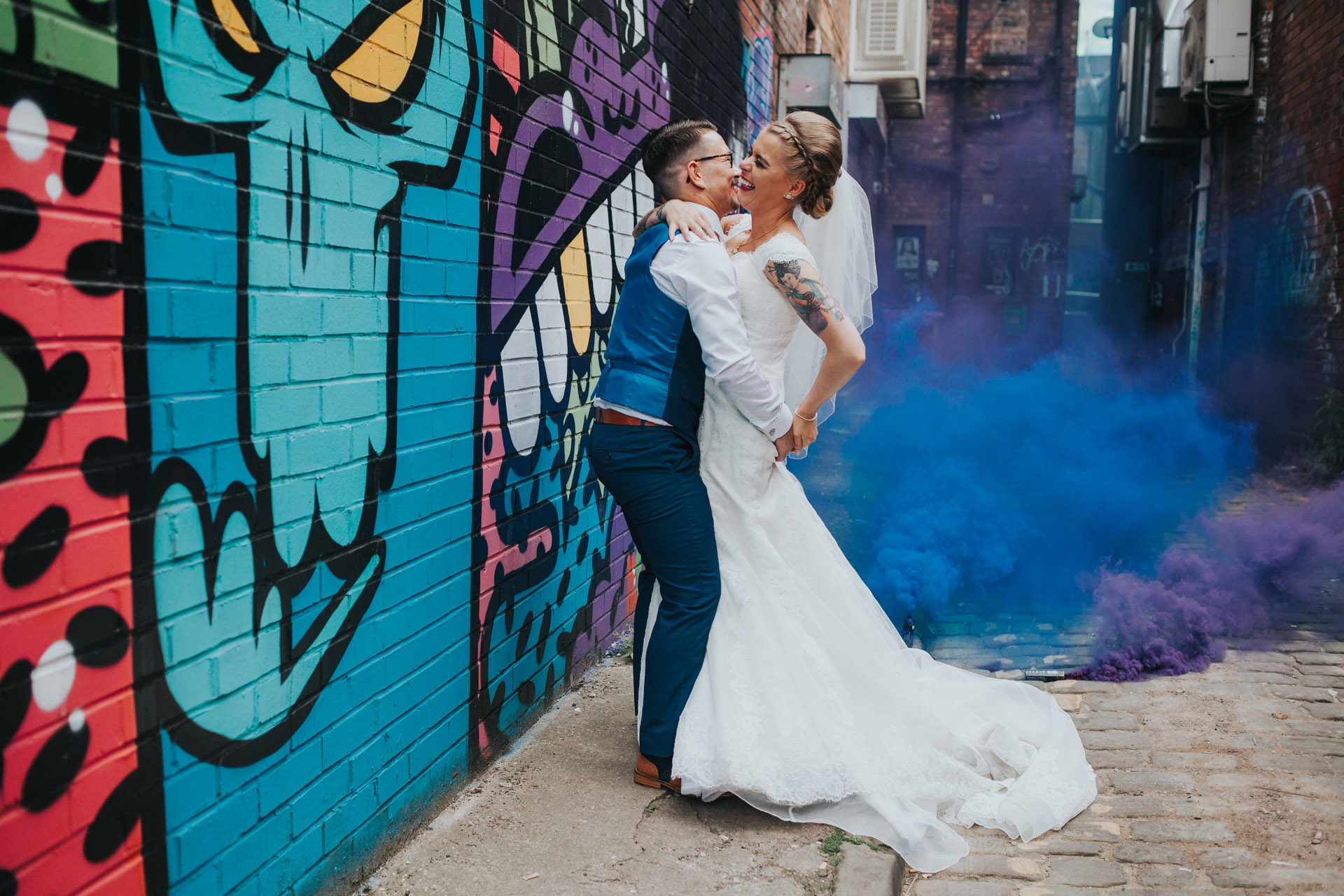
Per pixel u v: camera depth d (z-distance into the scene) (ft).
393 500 7.87
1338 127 28.86
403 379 7.95
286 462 6.48
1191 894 7.95
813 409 9.51
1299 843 8.66
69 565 4.81
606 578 13.37
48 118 4.61
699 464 9.55
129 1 5.07
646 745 9.26
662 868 8.07
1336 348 28.48
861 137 49.67
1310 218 30.81
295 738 6.72
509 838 8.51
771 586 9.42
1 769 4.50
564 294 11.39
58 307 4.70
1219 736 10.89
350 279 7.14
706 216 9.38
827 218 10.32
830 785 8.87
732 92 19.84
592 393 12.41
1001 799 9.33
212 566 5.82
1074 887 8.12
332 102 6.84
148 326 5.25
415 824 8.46
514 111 9.83
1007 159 64.64
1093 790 9.55
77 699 4.90
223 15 5.74
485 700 9.75
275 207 6.27
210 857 5.92
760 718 9.12
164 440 5.41
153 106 5.24
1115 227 67.15
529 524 10.64
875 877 7.88
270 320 6.26
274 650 6.45
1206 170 40.78
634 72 13.55
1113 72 67.00
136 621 5.25
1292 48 33.04
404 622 8.13
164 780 5.53
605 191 12.58
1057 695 12.19
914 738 9.74
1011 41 63.82
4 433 4.45
